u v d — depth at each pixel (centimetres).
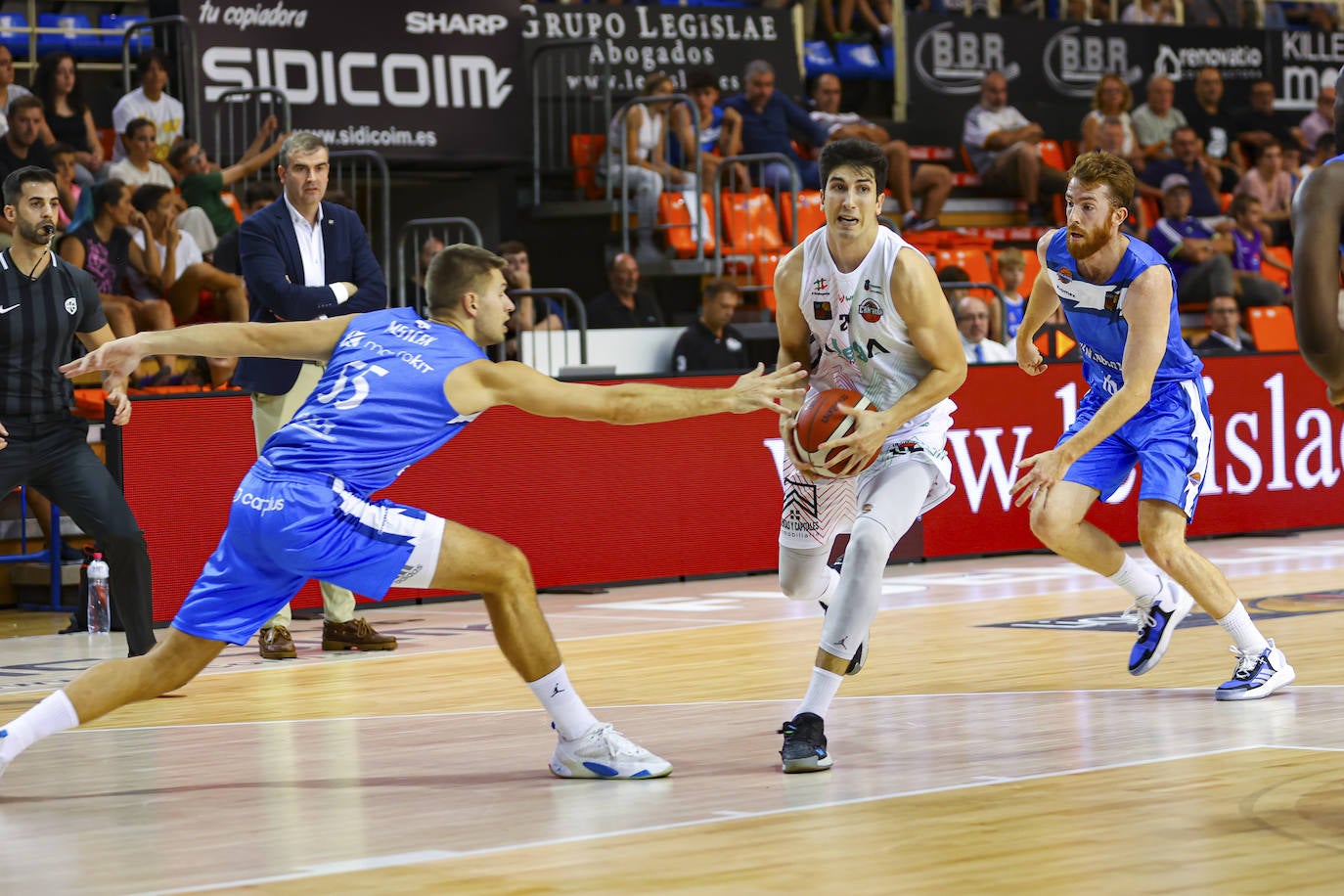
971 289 1655
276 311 902
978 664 833
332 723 709
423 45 1623
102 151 1537
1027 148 1975
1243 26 2228
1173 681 768
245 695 789
